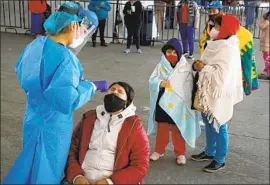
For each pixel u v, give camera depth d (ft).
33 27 39.11
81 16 8.55
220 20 11.85
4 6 43.52
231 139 15.70
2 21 44.09
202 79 11.86
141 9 32.89
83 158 8.42
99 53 32.86
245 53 12.92
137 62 29.86
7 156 13.78
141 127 8.38
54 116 7.84
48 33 8.12
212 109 11.89
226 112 11.96
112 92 8.34
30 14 41.29
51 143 7.84
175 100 12.61
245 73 13.08
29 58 7.67
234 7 40.29
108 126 8.33
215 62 11.71
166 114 12.87
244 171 13.14
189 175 12.76
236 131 16.55
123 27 38.52
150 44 37.42
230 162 13.73
